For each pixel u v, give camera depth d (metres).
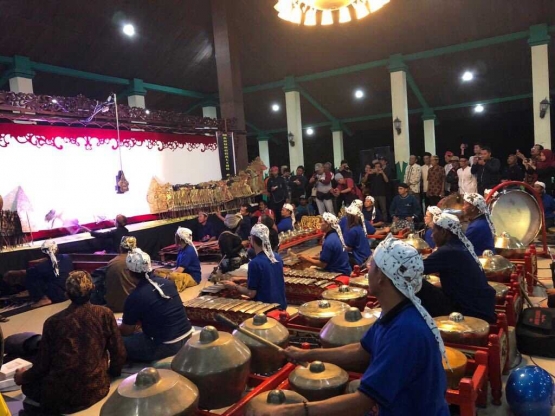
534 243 8.41
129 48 13.45
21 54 11.85
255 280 4.50
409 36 13.47
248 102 17.91
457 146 19.67
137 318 3.97
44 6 10.98
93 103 9.12
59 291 6.84
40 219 8.27
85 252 8.40
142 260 3.95
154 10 12.64
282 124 20.22
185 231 7.22
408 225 9.21
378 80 15.90
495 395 3.24
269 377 3.01
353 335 2.97
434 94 16.67
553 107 15.66
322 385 2.49
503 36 12.82
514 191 6.64
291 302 5.29
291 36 14.05
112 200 9.49
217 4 12.67
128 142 9.89
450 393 2.59
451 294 3.63
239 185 11.73
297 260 6.27
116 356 3.70
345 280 5.22
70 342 3.44
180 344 4.04
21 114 8.04
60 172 8.62
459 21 12.66
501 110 17.67
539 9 11.86
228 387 2.71
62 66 12.85
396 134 14.34
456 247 3.61
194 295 6.60
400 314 1.76
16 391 3.93
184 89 16.59
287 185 12.42
